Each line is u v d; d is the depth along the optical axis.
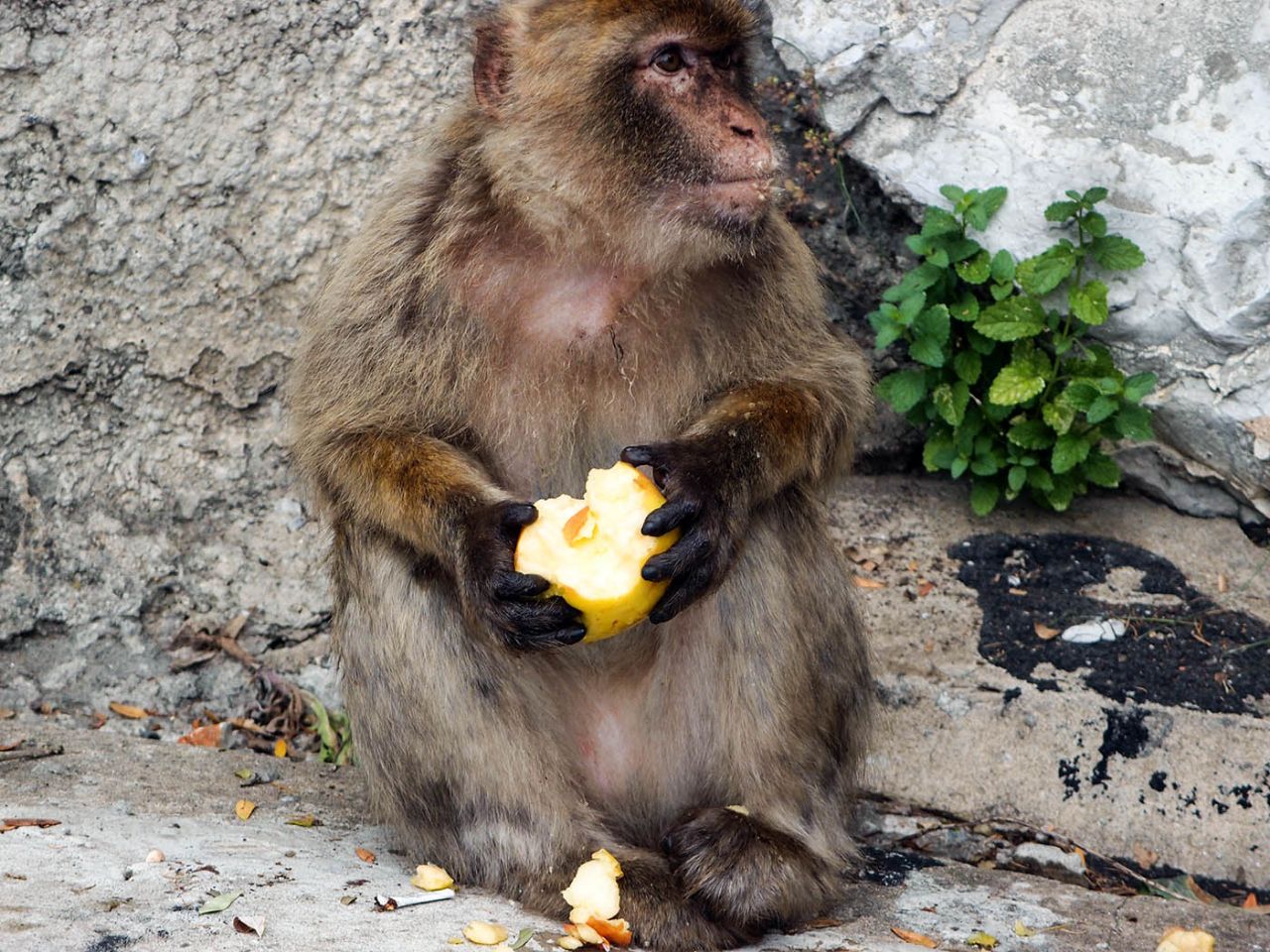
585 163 6.87
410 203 7.28
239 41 9.31
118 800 7.42
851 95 9.42
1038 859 7.96
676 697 7.12
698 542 6.31
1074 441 9.08
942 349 9.23
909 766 8.39
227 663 9.21
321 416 7.26
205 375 9.41
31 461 9.26
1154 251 8.95
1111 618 8.87
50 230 9.21
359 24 9.38
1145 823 8.05
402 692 6.82
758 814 6.92
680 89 6.80
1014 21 9.27
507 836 6.71
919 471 9.96
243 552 9.43
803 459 6.93
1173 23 9.01
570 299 7.08
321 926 5.88
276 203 9.38
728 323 7.22
